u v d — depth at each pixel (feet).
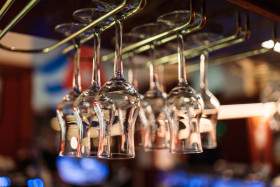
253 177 7.80
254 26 1.92
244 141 11.37
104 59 2.31
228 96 9.39
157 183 11.90
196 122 1.64
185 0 1.51
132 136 1.44
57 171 9.02
